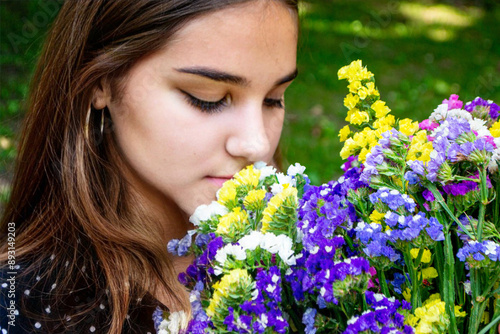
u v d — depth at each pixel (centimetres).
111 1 76
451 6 518
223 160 75
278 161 100
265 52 73
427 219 65
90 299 81
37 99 85
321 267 64
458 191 65
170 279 81
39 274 82
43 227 83
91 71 77
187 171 75
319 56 364
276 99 78
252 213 70
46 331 80
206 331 66
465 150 65
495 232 66
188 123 74
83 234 81
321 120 283
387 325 62
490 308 67
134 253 80
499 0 514
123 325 80
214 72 72
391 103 310
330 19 447
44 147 84
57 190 83
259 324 63
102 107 79
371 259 65
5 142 185
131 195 81
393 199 65
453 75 355
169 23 72
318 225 66
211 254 67
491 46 416
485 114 72
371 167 67
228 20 72
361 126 73
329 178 232
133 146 77
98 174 81
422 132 69
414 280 65
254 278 67
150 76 74
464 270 69
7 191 108
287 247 65
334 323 65
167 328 70
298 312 67
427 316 63
